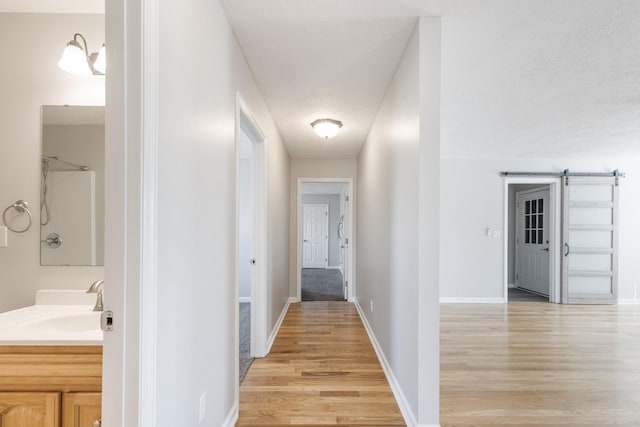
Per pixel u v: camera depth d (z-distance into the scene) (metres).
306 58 2.06
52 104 1.65
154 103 0.93
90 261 1.62
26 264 1.61
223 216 1.63
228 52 1.69
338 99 2.70
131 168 0.90
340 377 2.38
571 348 3.04
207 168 1.40
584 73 2.24
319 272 8.41
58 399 1.11
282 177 3.90
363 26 1.73
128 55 0.90
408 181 1.86
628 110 2.95
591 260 4.93
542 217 5.56
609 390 2.24
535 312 4.38
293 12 1.62
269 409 1.96
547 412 1.96
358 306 4.45
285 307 4.28
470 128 3.50
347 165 4.95
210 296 1.45
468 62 2.09
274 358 2.73
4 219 1.61
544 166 5.00
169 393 1.05
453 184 4.96
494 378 2.41
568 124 3.35
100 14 1.67
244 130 2.44
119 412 0.88
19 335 1.15
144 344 0.90
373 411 1.94
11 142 1.63
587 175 4.92
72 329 1.42
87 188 1.64
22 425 1.11
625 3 1.53
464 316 4.16
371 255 3.30
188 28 1.20
